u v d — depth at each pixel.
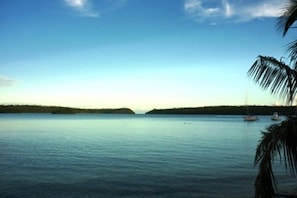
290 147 7.05
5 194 16.97
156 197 16.80
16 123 100.56
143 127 86.75
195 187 18.88
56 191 17.67
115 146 39.41
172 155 31.77
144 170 23.86
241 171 23.78
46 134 58.72
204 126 93.19
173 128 82.25
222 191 18.09
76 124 99.88
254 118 130.38
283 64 7.89
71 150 35.19
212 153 33.47
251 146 40.31
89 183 19.58
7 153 32.41
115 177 21.31
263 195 7.40
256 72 8.10
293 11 7.75
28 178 20.80
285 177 21.75
